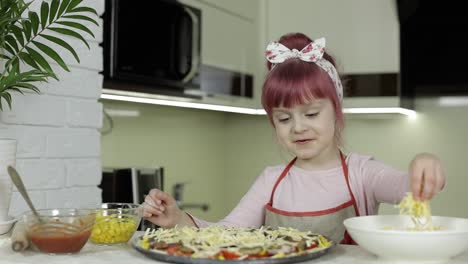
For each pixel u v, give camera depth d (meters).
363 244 0.84
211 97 2.52
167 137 2.81
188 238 0.89
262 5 2.85
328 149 1.41
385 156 2.86
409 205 0.88
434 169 0.85
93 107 1.77
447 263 0.82
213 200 3.17
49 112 1.63
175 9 2.25
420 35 2.76
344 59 2.67
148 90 2.13
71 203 1.70
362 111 2.71
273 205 1.43
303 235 0.93
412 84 2.78
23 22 1.38
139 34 2.05
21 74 1.31
